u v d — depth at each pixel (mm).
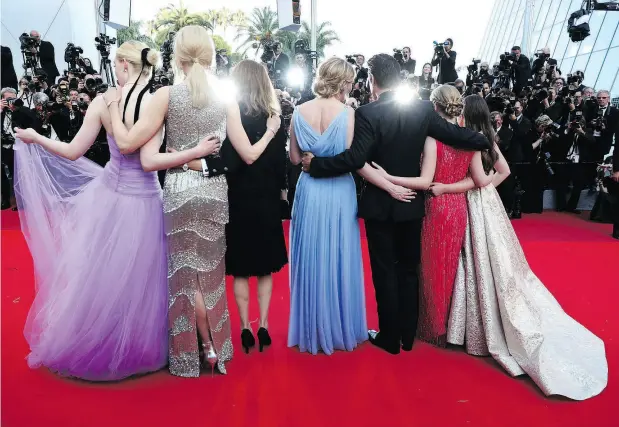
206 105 2271
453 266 2652
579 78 7922
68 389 2291
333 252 2613
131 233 2365
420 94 6691
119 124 2271
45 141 2449
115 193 2387
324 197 2613
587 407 2143
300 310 2689
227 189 2455
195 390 2283
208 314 2385
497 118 6285
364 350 2730
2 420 2016
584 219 6473
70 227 2529
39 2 12398
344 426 1991
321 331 2629
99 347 2342
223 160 2365
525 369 2383
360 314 2775
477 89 7453
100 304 2340
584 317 3133
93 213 2410
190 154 2256
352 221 2672
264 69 2566
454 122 2680
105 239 2371
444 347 2764
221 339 2463
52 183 2650
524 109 7289
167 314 2447
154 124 2240
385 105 2533
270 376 2418
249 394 2246
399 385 2330
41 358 2438
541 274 4023
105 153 5910
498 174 2738
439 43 8875
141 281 2371
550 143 6887
